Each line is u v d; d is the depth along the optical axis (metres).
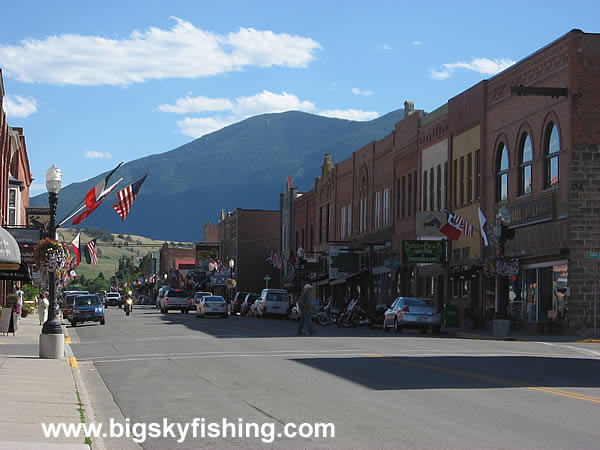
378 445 9.95
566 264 35.03
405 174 57.53
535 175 38.56
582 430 10.84
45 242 22.59
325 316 47.94
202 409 13.19
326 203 78.94
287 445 10.12
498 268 34.69
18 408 12.82
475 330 40.91
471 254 45.75
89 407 13.37
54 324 22.08
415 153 55.62
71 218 24.95
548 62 37.66
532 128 39.03
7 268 28.98
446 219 47.72
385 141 61.75
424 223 47.59
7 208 56.22
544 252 36.25
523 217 39.06
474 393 14.50
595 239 34.75
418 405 13.09
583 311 34.50
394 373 17.77
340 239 74.06
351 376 17.25
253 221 107.31
